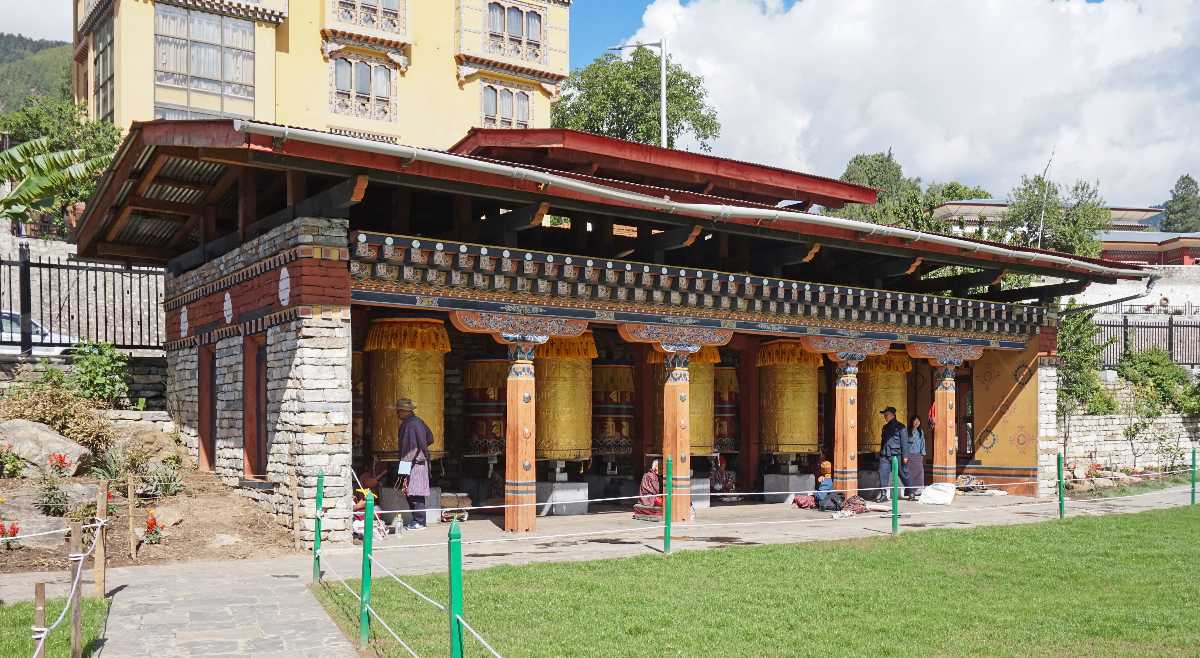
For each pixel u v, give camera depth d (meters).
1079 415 30.92
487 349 21.64
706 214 16.97
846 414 21.44
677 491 18.69
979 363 25.97
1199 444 34.59
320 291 14.87
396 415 17.92
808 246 19.78
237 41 42.53
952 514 20.56
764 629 10.31
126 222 20.56
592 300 17.75
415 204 19.14
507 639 9.69
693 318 19.14
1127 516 19.97
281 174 17.80
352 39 45.78
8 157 17.91
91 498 15.25
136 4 40.19
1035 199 41.91
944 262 21.70
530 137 19.02
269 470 15.98
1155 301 51.53
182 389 20.75
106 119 40.56
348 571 12.97
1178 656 9.63
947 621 10.90
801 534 17.03
